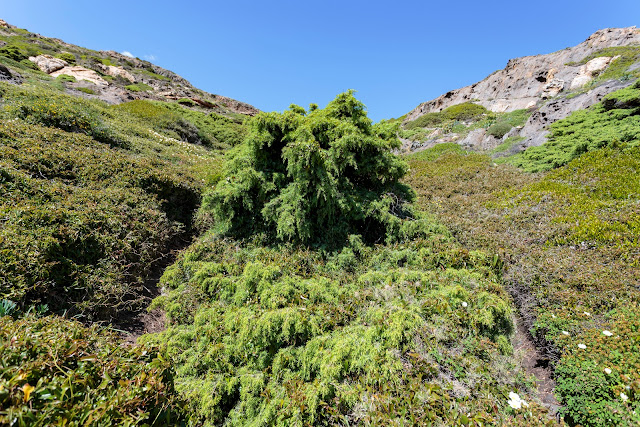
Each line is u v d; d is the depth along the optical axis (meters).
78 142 7.32
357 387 2.68
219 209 5.55
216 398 2.78
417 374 2.71
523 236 5.75
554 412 2.75
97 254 4.28
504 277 4.61
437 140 20.83
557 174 8.84
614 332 3.09
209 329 3.61
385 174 6.49
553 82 23.52
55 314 3.25
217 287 4.40
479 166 12.20
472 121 25.77
